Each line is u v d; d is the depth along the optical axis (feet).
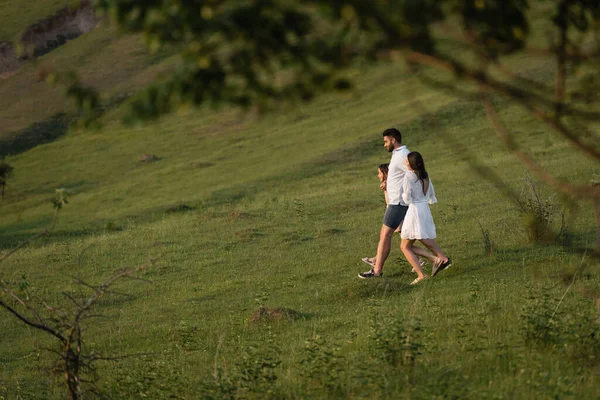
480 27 38.58
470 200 228.84
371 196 270.46
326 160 389.39
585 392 66.80
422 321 102.94
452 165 319.27
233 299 155.74
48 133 618.44
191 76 40.04
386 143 140.87
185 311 150.61
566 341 81.97
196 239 225.76
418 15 36.58
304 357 97.35
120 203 381.19
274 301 147.74
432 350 89.40
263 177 373.61
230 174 410.72
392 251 178.29
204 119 567.59
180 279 181.37
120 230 279.69
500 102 432.66
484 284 129.39
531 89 38.29
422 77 37.35
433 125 38.50
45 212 387.75
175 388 92.17
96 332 142.72
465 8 38.32
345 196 276.41
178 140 523.70
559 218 173.47
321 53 38.42
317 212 250.16
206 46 39.65
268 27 38.45
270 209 265.95
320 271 168.96
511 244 158.71
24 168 503.20
